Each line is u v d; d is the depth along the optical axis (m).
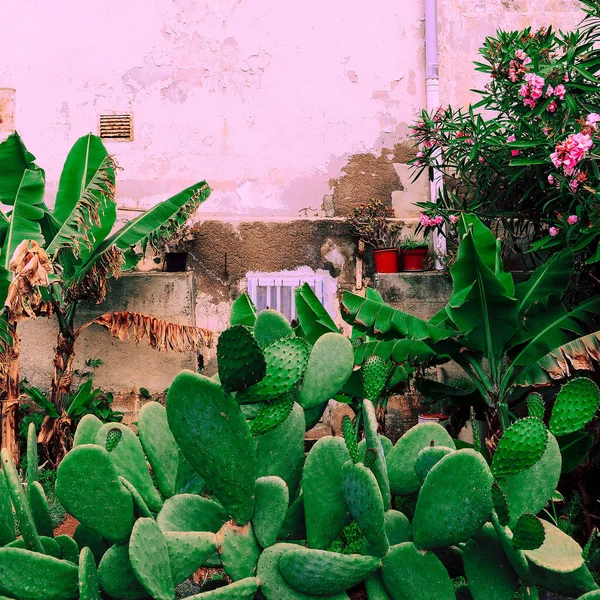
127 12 9.05
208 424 2.66
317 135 9.02
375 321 6.04
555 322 6.02
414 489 3.13
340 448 2.89
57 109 9.04
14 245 7.13
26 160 7.29
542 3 9.00
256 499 2.83
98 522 2.56
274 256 8.88
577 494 5.80
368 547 2.82
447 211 7.71
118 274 7.69
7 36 9.05
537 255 7.64
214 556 2.87
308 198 9.03
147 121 9.03
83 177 7.62
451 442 3.21
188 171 9.02
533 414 2.95
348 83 9.02
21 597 2.54
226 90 9.03
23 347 8.69
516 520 2.81
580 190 6.32
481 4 8.99
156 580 2.54
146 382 8.59
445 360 6.71
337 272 8.88
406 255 8.61
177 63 9.03
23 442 8.20
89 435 3.28
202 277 8.87
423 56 8.98
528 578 2.71
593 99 6.61
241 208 9.01
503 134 7.36
